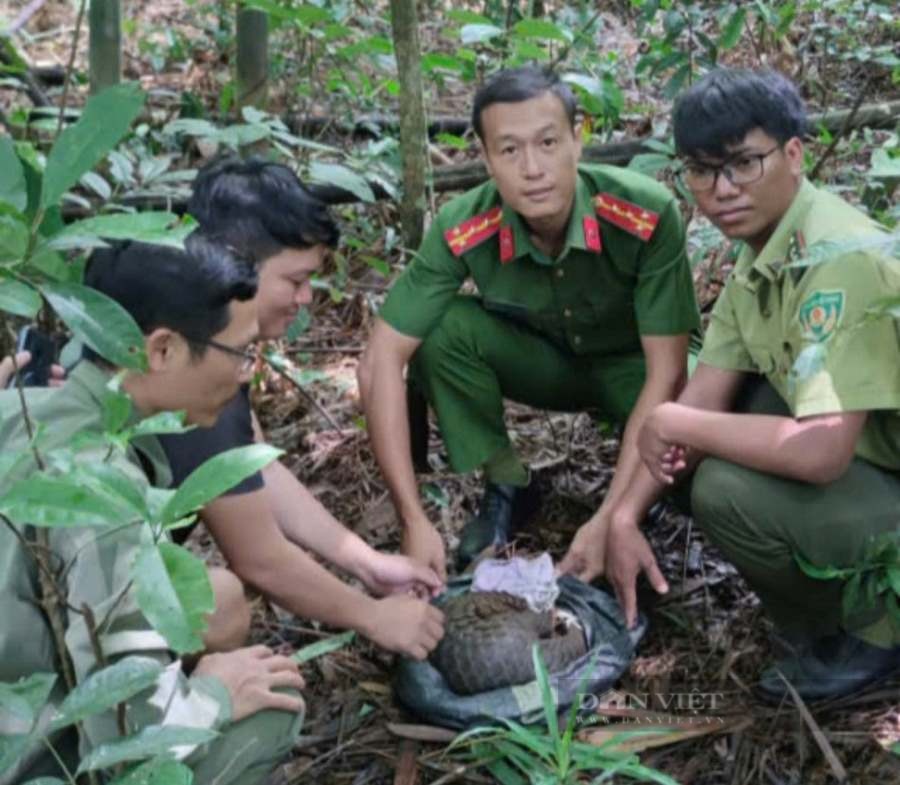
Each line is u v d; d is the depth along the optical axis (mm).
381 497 3502
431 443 3742
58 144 1529
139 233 1526
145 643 1881
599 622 2768
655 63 3857
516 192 2797
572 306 3109
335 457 3650
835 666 2658
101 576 1895
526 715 2564
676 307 3016
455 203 3096
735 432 2518
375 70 4809
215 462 1561
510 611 2682
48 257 1599
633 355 3246
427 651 2619
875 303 2008
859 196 3609
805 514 2518
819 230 2473
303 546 2797
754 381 2852
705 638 2887
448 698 2611
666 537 3225
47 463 1923
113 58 3699
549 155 2766
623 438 3094
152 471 2188
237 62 3947
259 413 3828
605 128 4207
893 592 2531
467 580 2906
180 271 1998
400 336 3088
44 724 1935
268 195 2613
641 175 3016
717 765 2529
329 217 2668
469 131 4789
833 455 2414
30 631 1910
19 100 4656
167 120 4375
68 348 2369
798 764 2508
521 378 3254
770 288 2600
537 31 3500
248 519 2463
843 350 2387
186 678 2039
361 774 2562
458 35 3699
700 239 3551
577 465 3574
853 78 4883
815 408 2402
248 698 2139
